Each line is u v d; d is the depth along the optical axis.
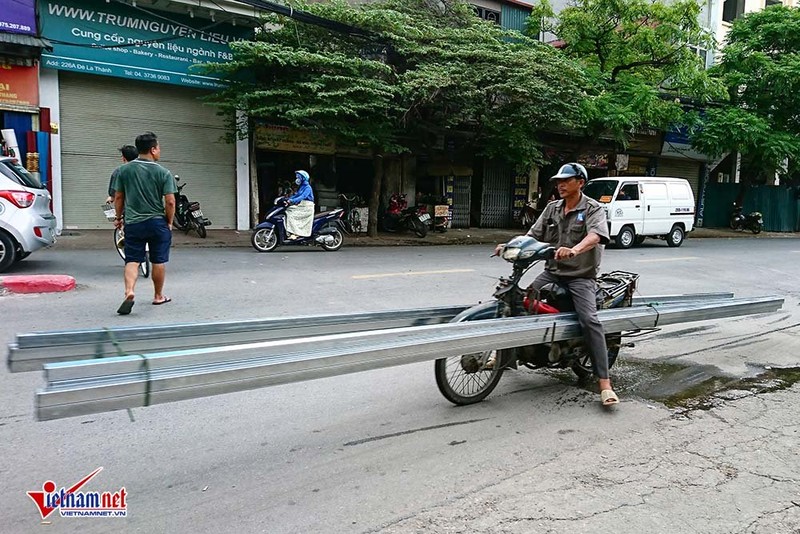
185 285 8.03
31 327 5.73
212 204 15.44
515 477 3.28
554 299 4.48
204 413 4.00
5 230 8.09
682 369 5.45
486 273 10.27
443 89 14.12
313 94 13.30
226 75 14.45
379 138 14.24
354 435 3.74
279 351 2.89
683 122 20.58
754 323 7.43
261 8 12.52
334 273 9.55
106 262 9.70
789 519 2.98
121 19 13.39
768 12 22.38
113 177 7.46
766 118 21.98
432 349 3.41
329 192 18.02
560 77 14.99
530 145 16.17
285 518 2.80
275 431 3.76
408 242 16.00
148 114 14.30
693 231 23.77
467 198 20.73
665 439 3.88
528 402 4.45
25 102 12.54
